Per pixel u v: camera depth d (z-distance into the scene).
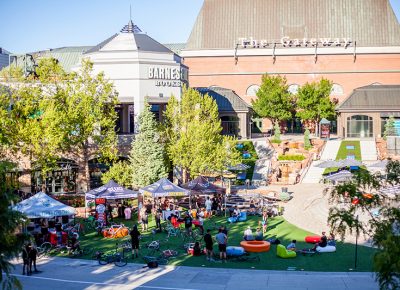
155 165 52.12
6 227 19.89
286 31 104.06
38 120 50.66
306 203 51.59
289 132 99.38
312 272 30.16
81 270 31.14
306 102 89.56
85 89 52.16
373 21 102.81
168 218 43.22
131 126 77.94
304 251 34.06
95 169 60.31
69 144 50.84
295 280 28.62
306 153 74.25
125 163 53.81
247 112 90.31
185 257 33.81
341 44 101.12
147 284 28.17
